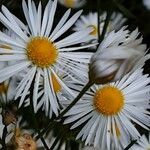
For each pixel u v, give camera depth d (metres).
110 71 0.11
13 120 0.13
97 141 0.15
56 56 0.14
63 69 0.14
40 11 0.14
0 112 0.14
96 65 0.11
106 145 0.15
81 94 0.12
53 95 0.13
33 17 0.14
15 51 0.13
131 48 0.11
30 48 0.13
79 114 0.15
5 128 0.13
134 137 0.15
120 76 0.11
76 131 0.15
